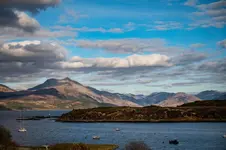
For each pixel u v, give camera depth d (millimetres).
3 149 108750
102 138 188750
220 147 144250
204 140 174500
